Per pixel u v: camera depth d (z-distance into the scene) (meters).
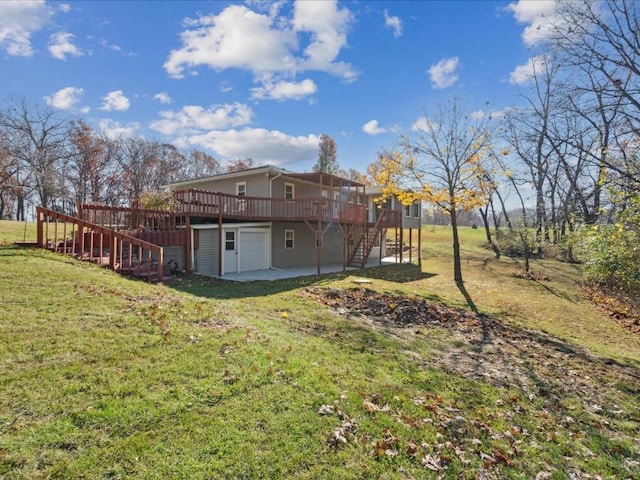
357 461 2.80
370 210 24.61
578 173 14.47
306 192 19.41
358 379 4.27
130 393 3.31
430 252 25.59
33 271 6.75
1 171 23.58
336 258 21.78
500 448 3.25
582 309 11.24
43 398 3.09
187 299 7.13
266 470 2.59
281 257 17.72
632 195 7.69
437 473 2.80
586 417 4.10
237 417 3.16
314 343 5.40
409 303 9.16
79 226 9.25
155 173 40.44
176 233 12.72
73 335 4.36
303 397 3.62
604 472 3.08
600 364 6.16
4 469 2.32
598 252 9.06
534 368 5.57
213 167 49.62
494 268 18.66
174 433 2.86
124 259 10.52
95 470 2.42
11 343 3.96
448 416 3.68
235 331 5.25
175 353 4.22
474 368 5.26
